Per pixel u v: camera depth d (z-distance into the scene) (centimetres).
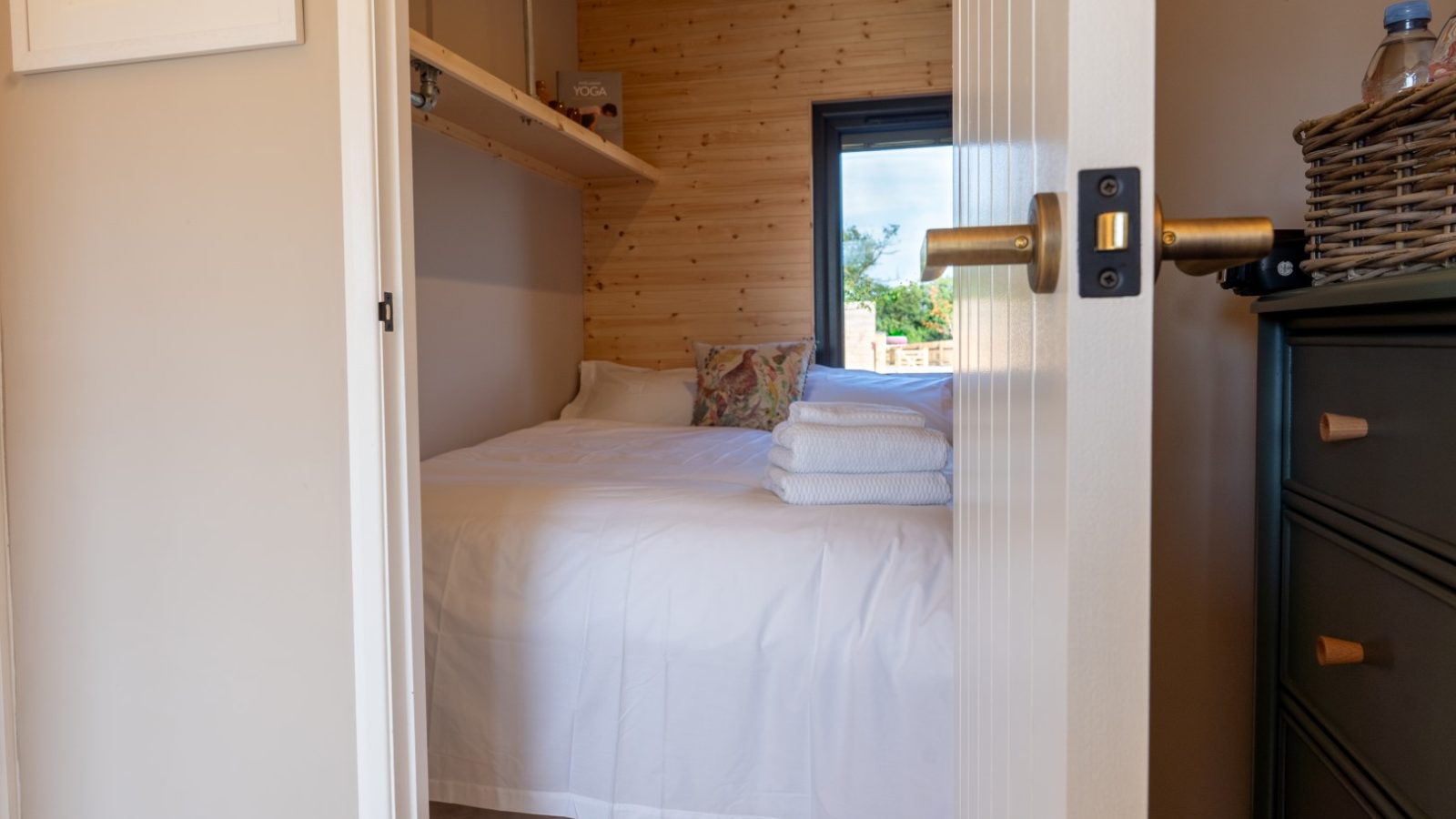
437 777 193
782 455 212
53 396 151
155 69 144
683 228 407
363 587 138
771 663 177
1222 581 149
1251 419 146
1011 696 71
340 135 136
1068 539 50
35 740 154
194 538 146
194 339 144
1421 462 82
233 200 142
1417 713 82
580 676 186
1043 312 57
